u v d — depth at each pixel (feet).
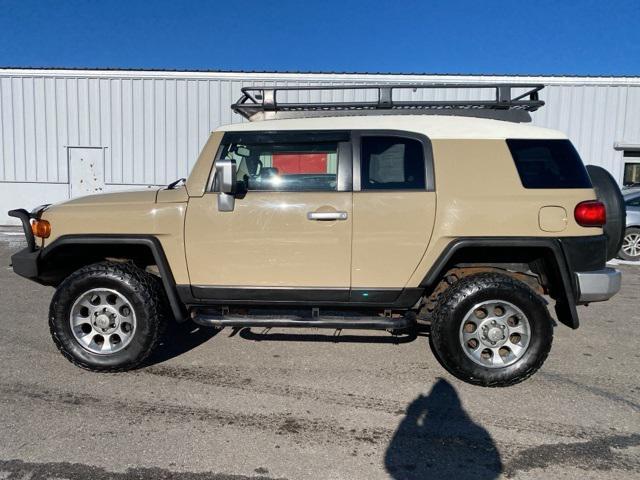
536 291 12.93
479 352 12.27
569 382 12.70
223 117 46.93
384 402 11.41
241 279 12.46
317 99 45.27
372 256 12.16
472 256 12.95
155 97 46.96
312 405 11.23
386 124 12.61
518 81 45.06
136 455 9.14
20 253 13.10
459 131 12.49
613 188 13.24
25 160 48.14
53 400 11.29
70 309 12.60
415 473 8.73
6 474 8.47
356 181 12.22
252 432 10.03
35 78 47.21
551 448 9.55
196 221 12.36
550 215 11.91
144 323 12.50
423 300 13.24
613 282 11.98
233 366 13.44
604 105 44.78
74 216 12.71
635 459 9.19
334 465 8.95
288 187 12.39
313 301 12.49
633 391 12.19
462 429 10.25
